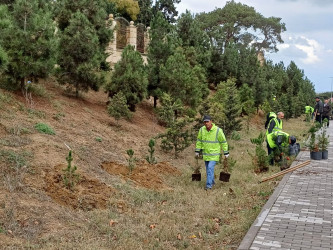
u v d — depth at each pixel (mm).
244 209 8219
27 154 8211
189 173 10773
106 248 5711
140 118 15938
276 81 36094
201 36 25000
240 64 27922
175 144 12391
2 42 11250
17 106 11062
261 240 6105
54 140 9719
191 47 22406
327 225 6812
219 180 10250
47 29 11859
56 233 5891
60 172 7977
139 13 36688
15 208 6211
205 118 9625
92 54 14133
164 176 10180
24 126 9828
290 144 14133
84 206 7152
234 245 6336
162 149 12734
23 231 5750
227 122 16609
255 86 27234
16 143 8625
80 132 11227
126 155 10945
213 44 26828
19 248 5242
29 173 7523
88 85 14461
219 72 26438
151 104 18922
